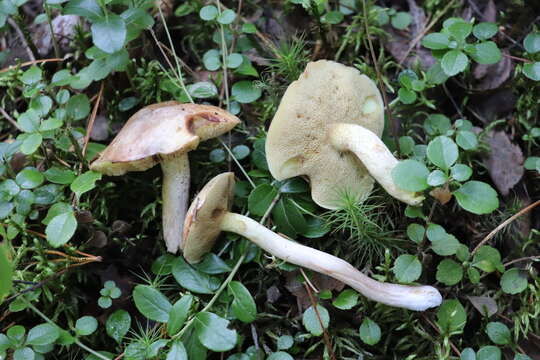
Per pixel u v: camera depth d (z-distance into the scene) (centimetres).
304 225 33
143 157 31
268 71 38
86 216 33
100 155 33
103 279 35
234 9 40
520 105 36
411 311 33
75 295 34
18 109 39
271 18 39
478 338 33
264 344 32
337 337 32
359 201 33
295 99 31
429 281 34
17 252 33
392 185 32
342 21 40
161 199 36
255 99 35
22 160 36
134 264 35
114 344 33
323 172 33
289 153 32
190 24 40
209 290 32
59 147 35
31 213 33
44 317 31
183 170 34
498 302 33
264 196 34
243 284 34
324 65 31
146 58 39
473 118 37
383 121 34
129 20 34
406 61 38
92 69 36
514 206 35
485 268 32
